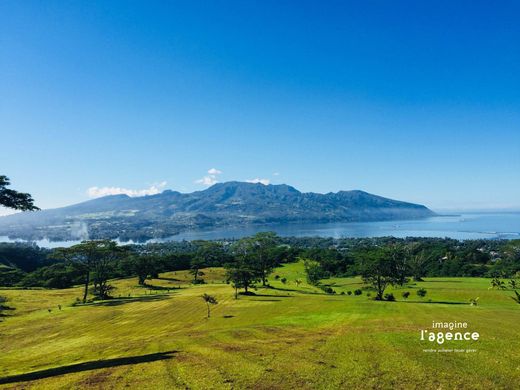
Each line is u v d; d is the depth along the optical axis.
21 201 29.42
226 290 101.00
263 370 22.19
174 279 142.12
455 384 18.58
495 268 140.62
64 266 138.25
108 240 106.00
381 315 49.03
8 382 25.03
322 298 80.50
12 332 62.09
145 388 20.50
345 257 163.50
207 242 187.88
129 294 102.56
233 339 34.44
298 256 189.38
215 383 20.52
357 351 25.08
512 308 56.38
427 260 161.25
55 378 24.20
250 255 116.38
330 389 18.70
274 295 89.56
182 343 34.25
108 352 35.91
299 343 29.39
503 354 23.23
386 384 18.97
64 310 81.62
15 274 141.62
